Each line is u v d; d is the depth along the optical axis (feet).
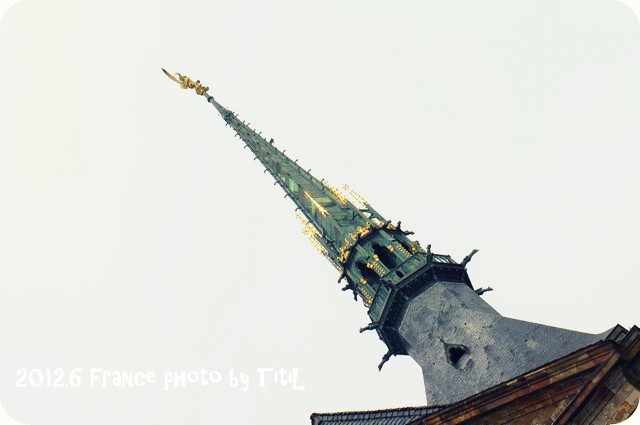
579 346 79.66
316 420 99.91
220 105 228.22
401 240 127.34
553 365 69.77
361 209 141.49
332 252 136.67
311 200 149.18
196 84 239.30
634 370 63.05
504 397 69.87
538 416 68.33
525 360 86.63
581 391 62.64
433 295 109.50
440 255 118.93
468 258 118.21
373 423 89.71
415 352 106.93
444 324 103.35
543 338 87.04
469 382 91.91
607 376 63.00
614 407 61.41
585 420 61.93
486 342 94.48
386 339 117.91
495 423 69.36
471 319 99.96
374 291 121.70
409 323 109.91
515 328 92.58
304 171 168.86
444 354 99.30
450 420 70.23
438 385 96.78
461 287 112.57
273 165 175.42
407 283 113.70
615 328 75.15
